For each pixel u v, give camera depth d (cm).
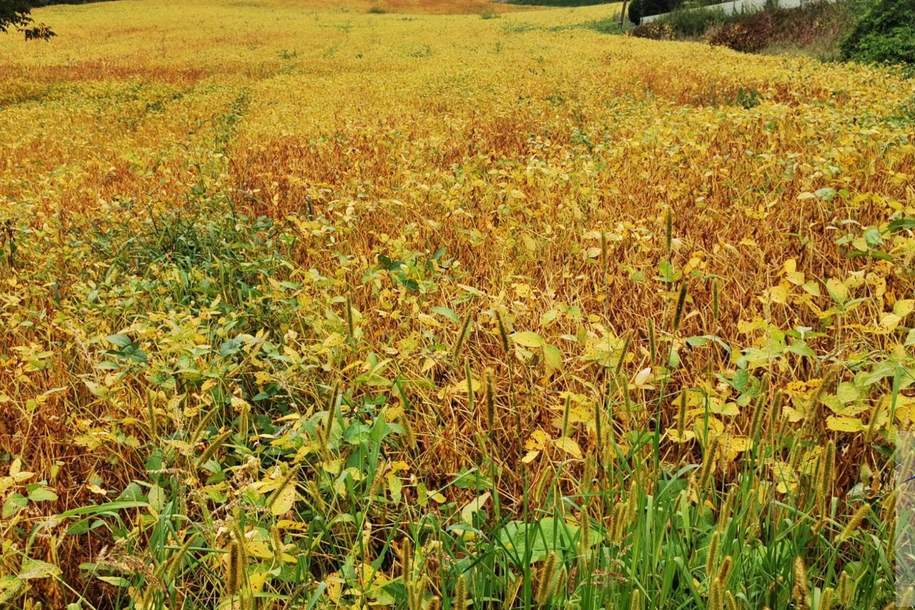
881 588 149
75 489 231
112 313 326
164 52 3123
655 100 1045
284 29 4156
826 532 180
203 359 271
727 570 124
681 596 160
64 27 4366
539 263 371
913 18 1625
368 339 298
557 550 174
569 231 395
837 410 173
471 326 281
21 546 199
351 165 646
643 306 311
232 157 760
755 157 501
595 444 204
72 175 720
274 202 536
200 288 362
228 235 454
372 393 262
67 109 1489
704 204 415
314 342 293
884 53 1598
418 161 618
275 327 321
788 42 2244
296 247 444
